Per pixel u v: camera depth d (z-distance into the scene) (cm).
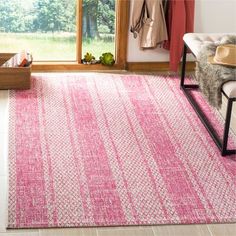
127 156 470
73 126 508
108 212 406
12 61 573
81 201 415
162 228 395
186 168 459
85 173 446
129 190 430
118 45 618
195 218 405
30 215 399
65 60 625
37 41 618
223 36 559
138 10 593
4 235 382
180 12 596
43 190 424
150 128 513
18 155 463
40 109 532
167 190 432
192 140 499
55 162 457
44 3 602
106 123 517
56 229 389
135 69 630
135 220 400
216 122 530
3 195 418
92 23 616
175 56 609
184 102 564
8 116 518
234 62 488
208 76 495
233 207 418
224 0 618
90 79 600
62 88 575
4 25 607
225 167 463
